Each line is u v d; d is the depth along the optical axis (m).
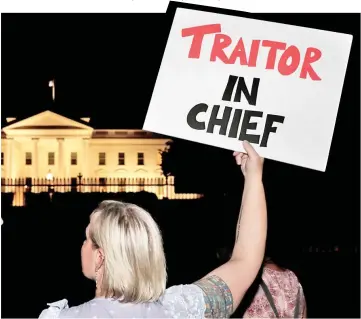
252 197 2.06
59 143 50.00
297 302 2.89
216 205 27.66
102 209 1.77
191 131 2.34
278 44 2.37
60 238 23.53
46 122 50.09
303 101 2.35
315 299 11.72
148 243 1.72
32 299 11.98
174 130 2.34
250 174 2.12
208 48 2.37
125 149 51.22
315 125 2.34
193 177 38.75
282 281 2.87
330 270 15.90
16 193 40.03
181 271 15.30
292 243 2.95
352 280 14.05
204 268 15.74
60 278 14.54
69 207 29.88
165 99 2.35
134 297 1.71
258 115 2.34
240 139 2.33
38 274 15.12
